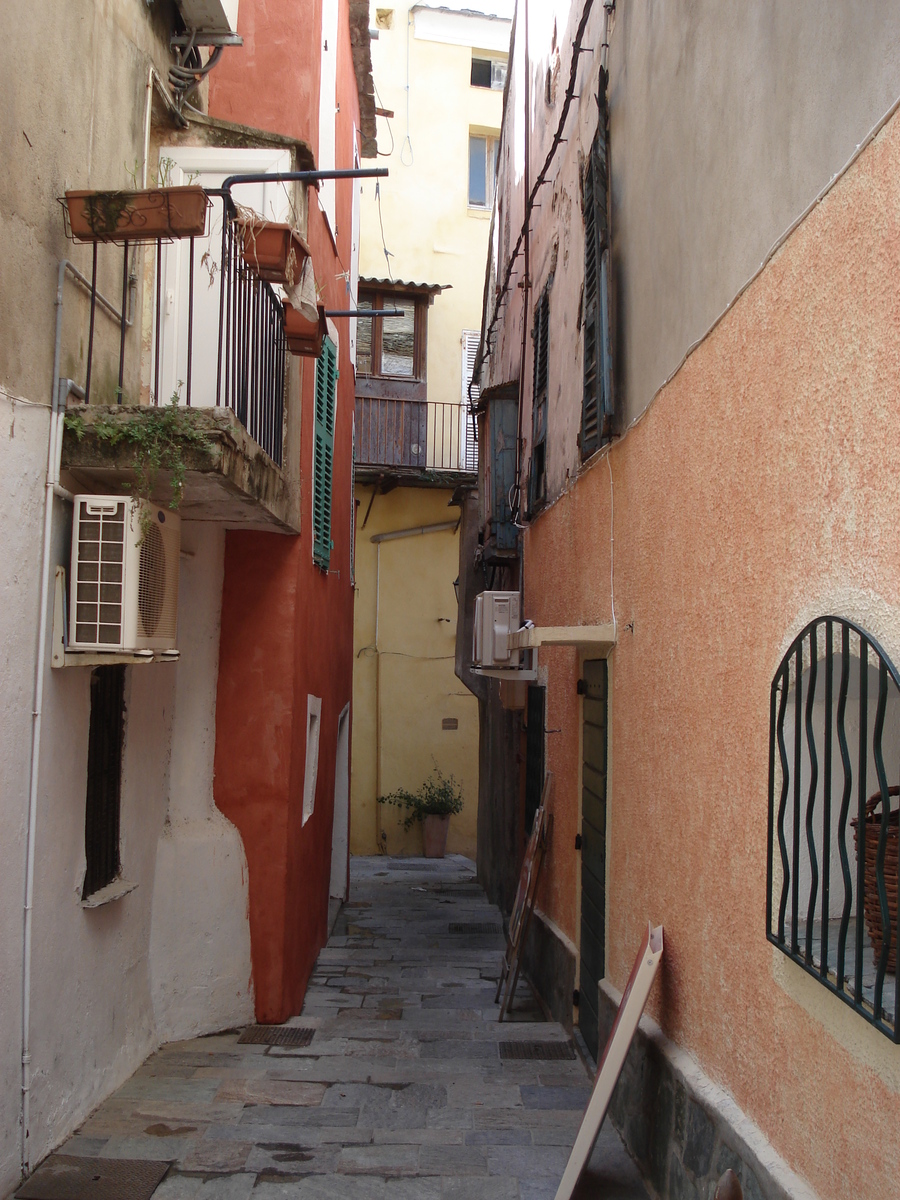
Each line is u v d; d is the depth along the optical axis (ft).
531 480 26.89
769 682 9.50
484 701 42.55
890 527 7.18
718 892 10.79
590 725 18.83
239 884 19.10
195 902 18.28
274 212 18.47
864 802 7.38
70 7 13.01
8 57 11.10
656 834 13.44
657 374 13.98
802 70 8.90
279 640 19.71
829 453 8.23
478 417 36.19
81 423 12.49
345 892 36.11
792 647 8.63
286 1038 18.30
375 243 55.11
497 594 24.62
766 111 9.79
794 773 8.54
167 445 12.66
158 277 13.29
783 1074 8.84
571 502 21.01
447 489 53.36
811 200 8.66
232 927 18.92
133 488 13.60
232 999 18.90
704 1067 11.05
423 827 52.90
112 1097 14.70
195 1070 16.14
